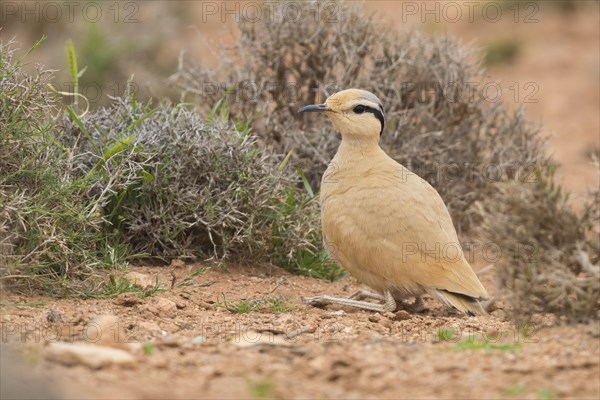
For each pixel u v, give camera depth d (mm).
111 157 12977
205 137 14484
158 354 9555
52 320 10797
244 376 8867
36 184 12352
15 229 11664
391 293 12852
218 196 14273
